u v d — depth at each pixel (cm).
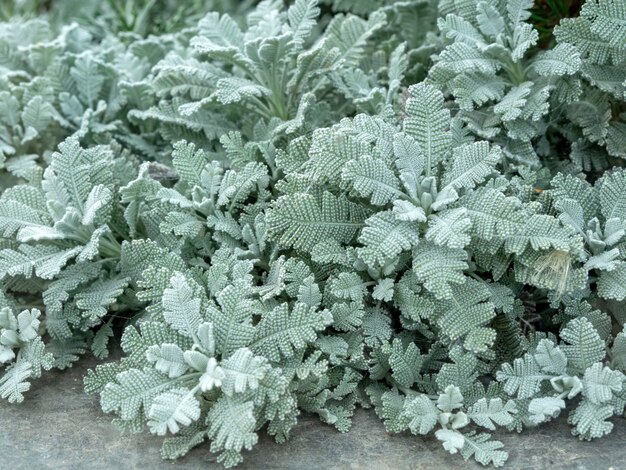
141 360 64
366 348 69
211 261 69
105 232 70
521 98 70
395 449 63
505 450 63
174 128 77
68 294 68
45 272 66
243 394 62
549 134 76
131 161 77
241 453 63
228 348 64
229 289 64
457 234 63
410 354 65
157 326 64
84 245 70
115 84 82
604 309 69
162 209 71
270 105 75
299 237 66
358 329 66
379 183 65
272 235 66
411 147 66
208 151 77
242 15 94
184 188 71
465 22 72
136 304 71
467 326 65
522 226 63
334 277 66
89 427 65
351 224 67
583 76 71
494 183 67
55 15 98
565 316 68
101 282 70
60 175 70
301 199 66
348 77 76
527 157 71
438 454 63
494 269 66
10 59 84
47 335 72
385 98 74
